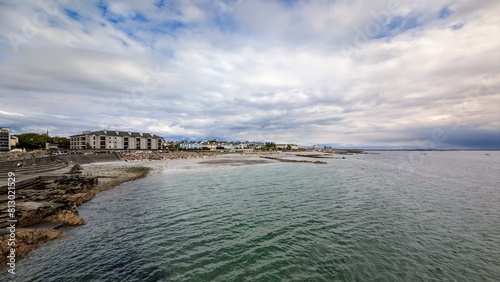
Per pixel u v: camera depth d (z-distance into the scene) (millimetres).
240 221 18594
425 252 13648
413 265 12242
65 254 12953
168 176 44031
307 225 17734
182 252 13406
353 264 12234
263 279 10883
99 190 29531
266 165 72250
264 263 12273
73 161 62719
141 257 12805
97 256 12820
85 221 18328
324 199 26031
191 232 16328
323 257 12906
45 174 38625
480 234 16344
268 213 20688
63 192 25609
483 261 12766
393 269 11836
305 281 10766
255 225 17719
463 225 18031
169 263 12227
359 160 106375
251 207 22641
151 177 42531
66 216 17812
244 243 14602
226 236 15656
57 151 80438
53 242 14328
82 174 40875
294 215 20156
